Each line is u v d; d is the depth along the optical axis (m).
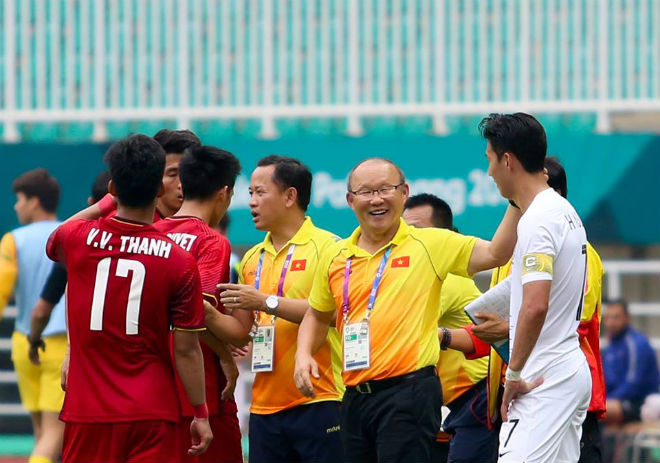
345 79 44.56
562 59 44.03
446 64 44.38
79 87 45.59
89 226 18.95
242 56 44.94
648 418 37.97
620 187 40.28
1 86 45.66
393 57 44.41
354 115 44.00
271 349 23.20
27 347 30.48
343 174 40.66
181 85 45.09
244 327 21.72
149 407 18.58
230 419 22.09
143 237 18.72
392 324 20.64
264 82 44.78
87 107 45.47
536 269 18.36
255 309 21.67
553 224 18.61
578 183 40.44
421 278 20.80
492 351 21.70
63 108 45.59
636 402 38.25
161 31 45.31
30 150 41.66
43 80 45.66
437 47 44.22
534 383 18.84
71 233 18.95
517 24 44.16
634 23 43.75
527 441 18.70
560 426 18.80
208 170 21.41
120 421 18.53
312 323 21.77
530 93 44.12
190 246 20.97
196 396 19.17
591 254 21.08
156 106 45.28
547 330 18.91
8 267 30.53
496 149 19.22
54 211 31.53
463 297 24.41
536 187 19.14
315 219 40.66
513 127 19.06
